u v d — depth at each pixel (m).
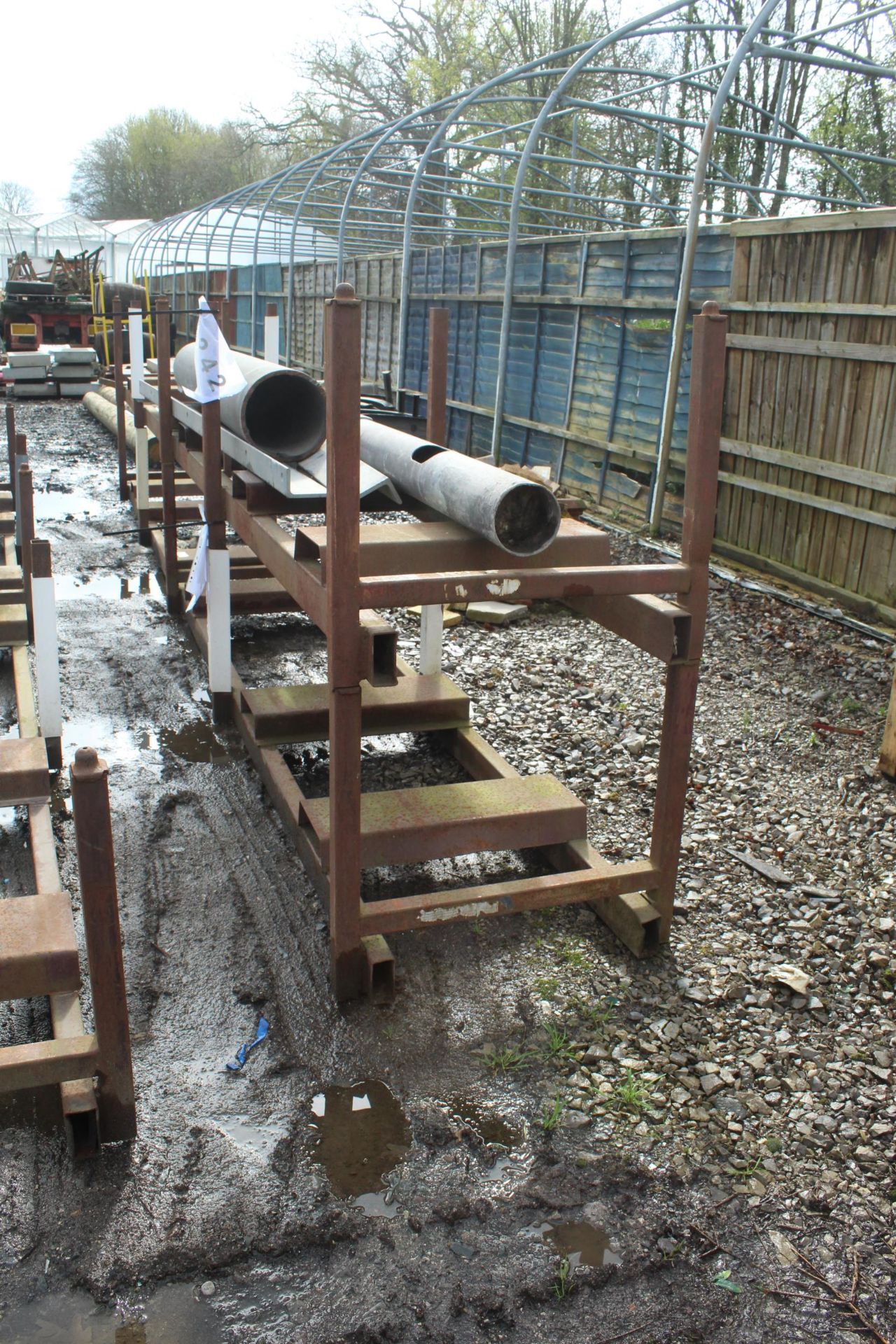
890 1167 2.83
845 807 4.71
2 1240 2.51
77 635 6.75
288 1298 2.40
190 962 3.58
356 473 2.81
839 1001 3.49
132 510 10.27
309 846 3.95
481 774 4.77
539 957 3.68
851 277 7.01
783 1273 2.52
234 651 6.54
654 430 9.34
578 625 7.14
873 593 7.10
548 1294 2.44
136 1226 2.56
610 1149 2.86
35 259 34.06
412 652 6.46
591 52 9.42
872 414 6.93
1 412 17.12
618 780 4.92
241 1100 2.99
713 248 8.40
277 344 5.91
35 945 2.70
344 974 3.37
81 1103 2.70
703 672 6.30
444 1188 2.71
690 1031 3.32
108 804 2.41
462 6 26.22
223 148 50.69
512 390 11.83
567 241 10.45
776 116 10.84
